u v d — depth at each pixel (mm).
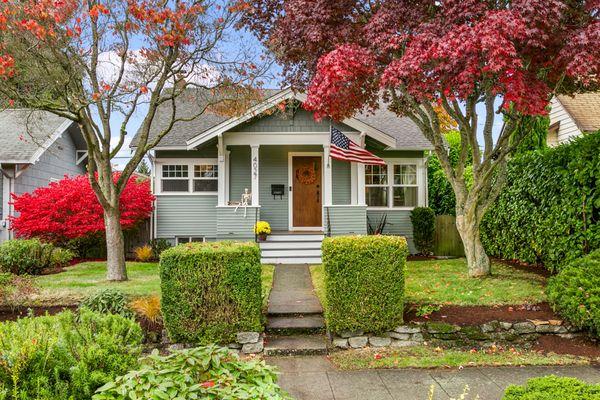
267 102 11477
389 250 6473
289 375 5402
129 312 6707
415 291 7961
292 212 14859
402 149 14305
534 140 11516
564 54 6398
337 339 6473
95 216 12539
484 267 8930
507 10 6379
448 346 6328
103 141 9531
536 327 6391
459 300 7355
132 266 11695
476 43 6109
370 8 8477
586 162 7703
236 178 14664
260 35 9641
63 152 17312
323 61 7457
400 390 4875
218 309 6352
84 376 3309
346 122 12953
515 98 6297
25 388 3117
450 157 17891
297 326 6805
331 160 13594
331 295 6445
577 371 5332
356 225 12938
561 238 8391
